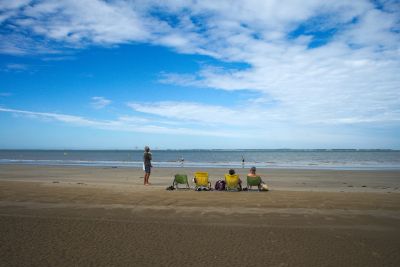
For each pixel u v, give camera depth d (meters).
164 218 9.16
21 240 7.07
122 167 37.38
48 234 7.54
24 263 5.74
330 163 53.78
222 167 39.03
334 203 11.44
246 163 52.91
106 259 5.98
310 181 22.53
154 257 6.11
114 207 10.56
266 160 70.69
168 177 24.14
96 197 12.31
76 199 11.87
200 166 41.59
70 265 5.67
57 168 34.75
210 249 6.59
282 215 9.58
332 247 6.76
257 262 5.92
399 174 28.59
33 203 11.07
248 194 13.64
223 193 13.94
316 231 7.93
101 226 8.26
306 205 11.08
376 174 28.59
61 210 10.04
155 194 13.27
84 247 6.65
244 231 7.90
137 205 10.93
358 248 6.71
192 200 11.95
